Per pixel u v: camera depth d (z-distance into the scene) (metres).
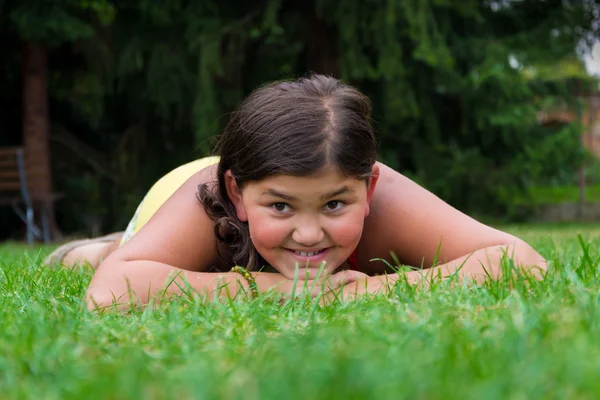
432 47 11.96
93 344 1.88
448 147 13.57
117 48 12.15
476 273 2.78
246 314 2.20
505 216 14.23
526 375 1.31
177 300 2.53
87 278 3.47
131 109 12.83
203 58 11.73
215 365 1.55
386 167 3.27
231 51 12.23
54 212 13.76
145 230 2.98
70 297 2.80
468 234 3.01
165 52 12.02
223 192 2.91
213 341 1.89
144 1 11.55
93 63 12.12
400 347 1.62
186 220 2.98
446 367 1.40
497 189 13.63
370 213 3.10
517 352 1.51
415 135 13.65
